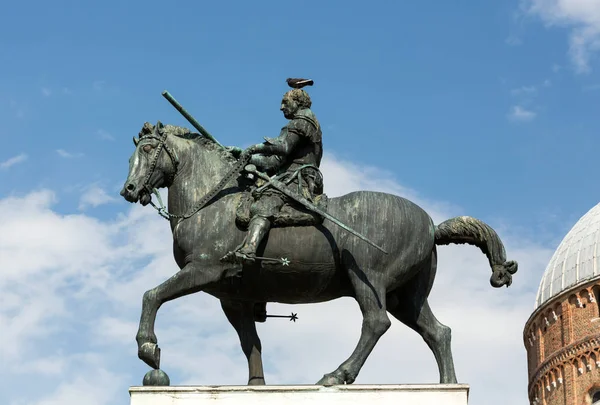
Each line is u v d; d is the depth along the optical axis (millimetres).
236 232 23438
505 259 23797
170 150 24156
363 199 23672
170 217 24094
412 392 21906
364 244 23266
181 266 23781
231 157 24438
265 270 23375
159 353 22875
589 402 90938
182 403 21922
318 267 23359
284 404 21891
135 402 21906
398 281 23453
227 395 21922
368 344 22797
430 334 23844
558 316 94438
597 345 91250
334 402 21891
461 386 21891
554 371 93562
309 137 24031
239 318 24297
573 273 94250
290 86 24672
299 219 23328
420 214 23781
